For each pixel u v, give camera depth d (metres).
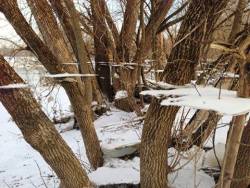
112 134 6.94
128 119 8.80
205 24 3.14
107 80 11.19
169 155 4.70
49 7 6.18
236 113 2.25
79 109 5.26
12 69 3.37
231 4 3.59
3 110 16.25
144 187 3.97
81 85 5.19
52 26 6.38
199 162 4.69
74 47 5.38
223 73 3.52
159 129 3.64
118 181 4.55
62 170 3.61
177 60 3.34
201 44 3.26
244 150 3.68
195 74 3.45
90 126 5.43
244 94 2.72
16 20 4.09
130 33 8.84
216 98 2.68
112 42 9.04
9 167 8.30
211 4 3.15
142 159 3.87
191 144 4.70
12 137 11.08
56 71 4.44
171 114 3.59
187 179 4.35
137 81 7.85
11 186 7.13
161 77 3.51
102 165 5.58
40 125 3.44
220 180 3.29
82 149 7.98
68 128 10.45
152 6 5.79
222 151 4.70
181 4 5.89
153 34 6.01
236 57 2.75
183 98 2.78
